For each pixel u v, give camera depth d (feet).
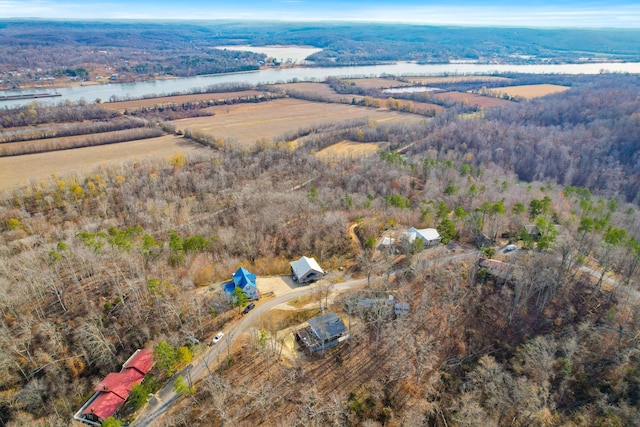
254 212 472.03
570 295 314.35
